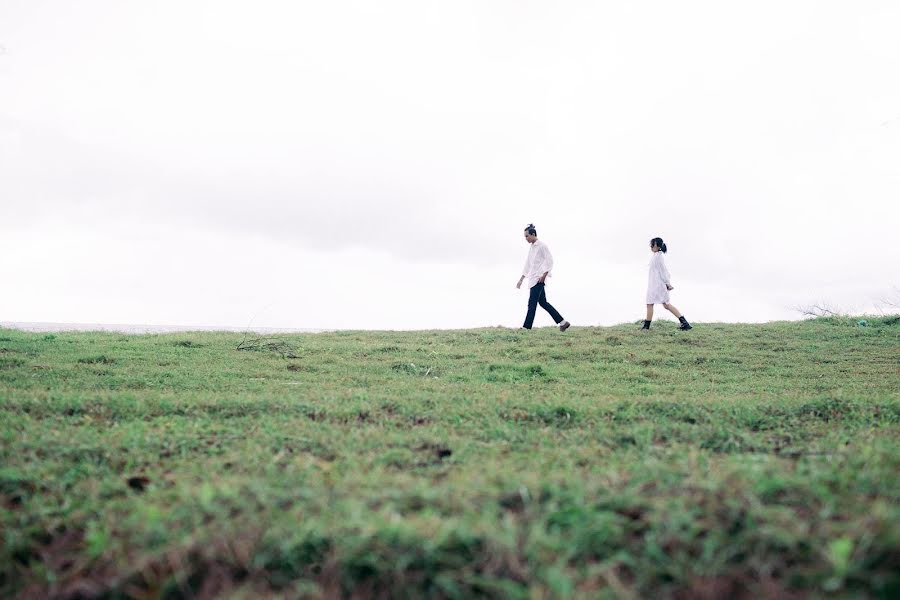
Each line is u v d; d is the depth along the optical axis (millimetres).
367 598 2027
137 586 2119
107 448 3654
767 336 12086
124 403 5051
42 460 3443
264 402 5320
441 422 4855
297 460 3432
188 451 3764
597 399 5852
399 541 2094
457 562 2057
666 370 8508
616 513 2377
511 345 10711
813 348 10617
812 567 1967
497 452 3744
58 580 2193
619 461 3510
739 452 3947
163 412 4969
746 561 2059
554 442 4172
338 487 2691
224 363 8148
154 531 2227
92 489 2963
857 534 2037
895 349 10477
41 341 9969
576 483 2582
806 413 5297
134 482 3131
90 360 7992
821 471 2670
